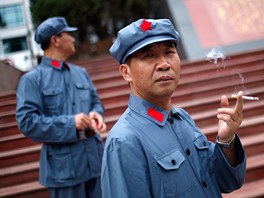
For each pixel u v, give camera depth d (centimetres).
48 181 218
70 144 221
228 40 756
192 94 539
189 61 670
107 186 122
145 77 127
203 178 132
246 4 827
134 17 1353
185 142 134
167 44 129
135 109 136
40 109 221
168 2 844
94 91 259
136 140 124
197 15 810
